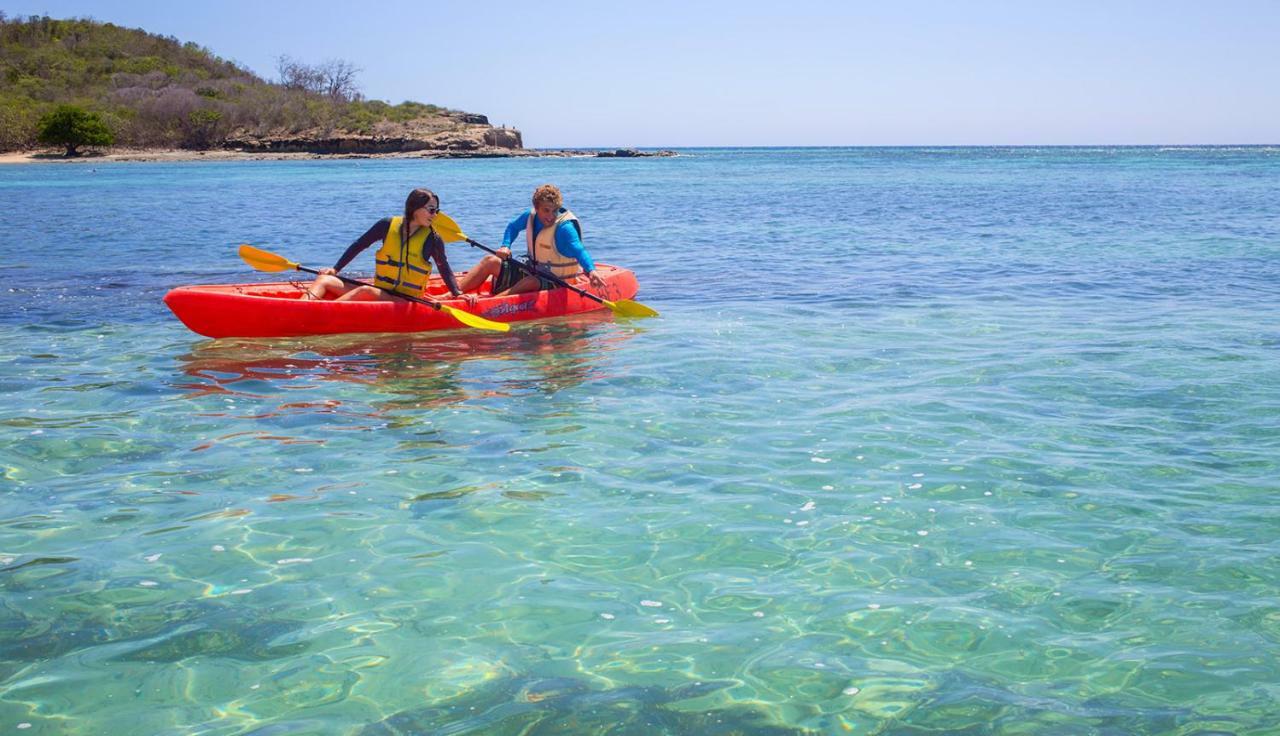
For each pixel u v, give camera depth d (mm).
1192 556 3707
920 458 4867
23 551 3807
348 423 5598
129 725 2646
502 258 8969
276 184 42312
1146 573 3570
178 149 98250
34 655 3020
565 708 2734
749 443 5152
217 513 4219
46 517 4168
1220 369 6633
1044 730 2615
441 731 2621
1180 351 7227
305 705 2752
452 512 4227
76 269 12969
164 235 18141
